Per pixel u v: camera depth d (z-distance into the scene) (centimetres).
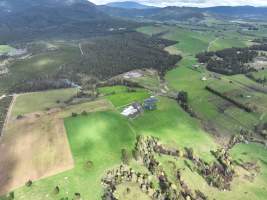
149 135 11231
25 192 8388
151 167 9456
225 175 10012
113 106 13700
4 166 9575
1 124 12712
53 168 9288
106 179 8825
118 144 10444
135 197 8369
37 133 11425
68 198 8188
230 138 12475
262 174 10444
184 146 11038
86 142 10488
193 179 9500
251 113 14638
